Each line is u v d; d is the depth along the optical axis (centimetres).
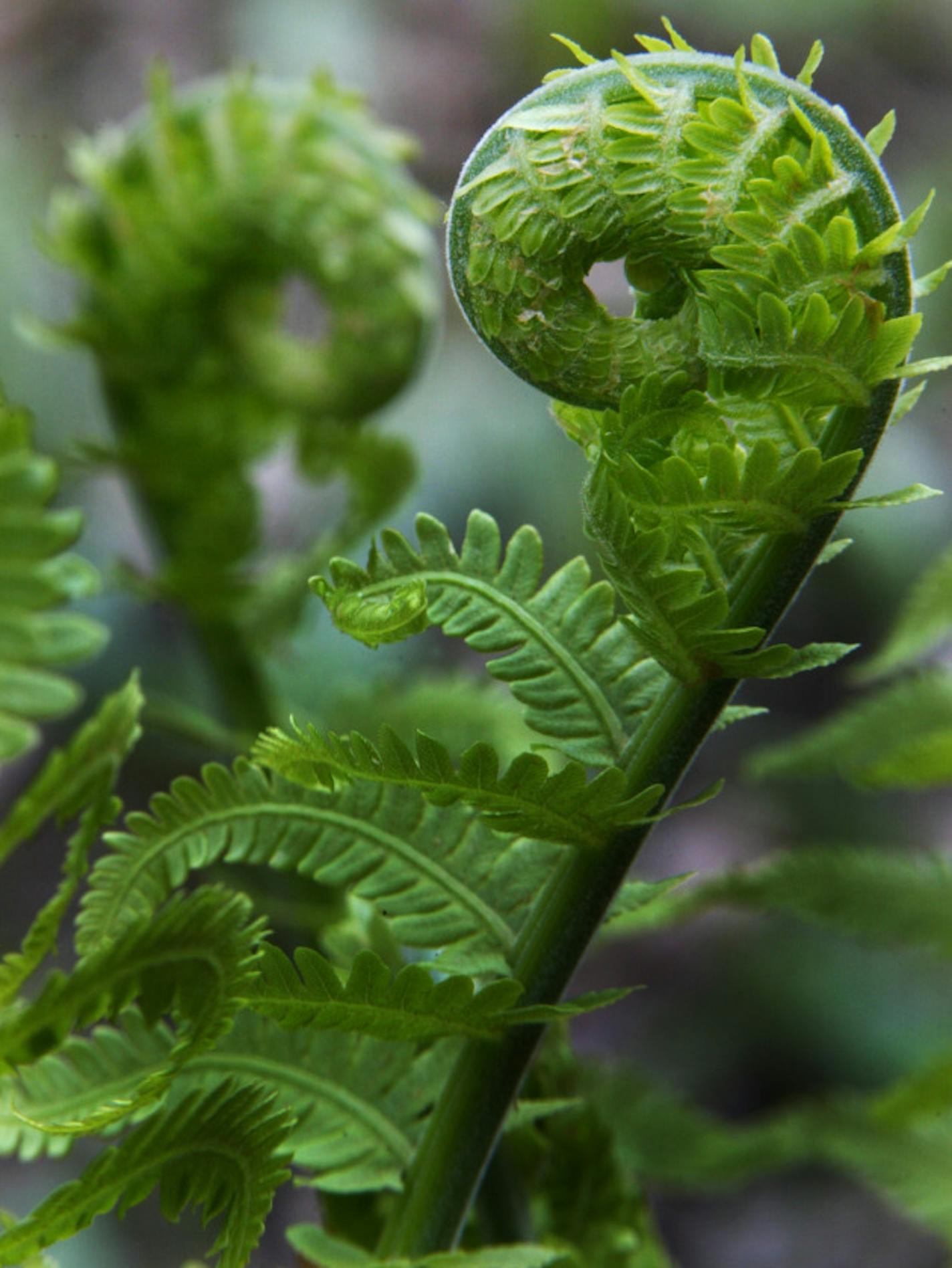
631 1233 43
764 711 38
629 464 36
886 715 58
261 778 39
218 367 58
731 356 36
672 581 36
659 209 36
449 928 38
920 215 36
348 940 42
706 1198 121
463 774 36
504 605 38
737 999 125
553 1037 42
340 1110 40
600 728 38
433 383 122
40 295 117
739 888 56
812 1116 59
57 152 130
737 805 127
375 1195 42
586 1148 42
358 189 56
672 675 37
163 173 56
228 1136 37
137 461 57
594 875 37
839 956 126
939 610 57
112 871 38
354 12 142
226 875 52
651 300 37
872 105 146
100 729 36
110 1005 36
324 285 57
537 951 38
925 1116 56
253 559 59
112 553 109
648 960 128
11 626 35
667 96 36
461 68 143
